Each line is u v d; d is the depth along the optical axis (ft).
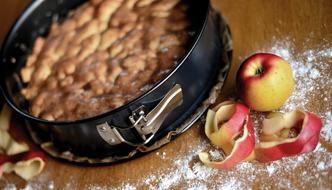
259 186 2.18
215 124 2.31
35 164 2.49
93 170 2.42
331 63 2.34
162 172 2.33
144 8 2.70
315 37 2.43
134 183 2.34
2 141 2.60
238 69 2.37
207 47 2.35
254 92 2.25
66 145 2.47
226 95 2.43
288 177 2.17
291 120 2.24
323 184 2.12
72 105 2.45
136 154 2.37
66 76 2.59
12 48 2.68
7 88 2.46
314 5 2.51
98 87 2.47
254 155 2.23
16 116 2.66
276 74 2.22
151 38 2.54
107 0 2.79
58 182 2.43
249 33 2.56
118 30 2.66
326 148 2.18
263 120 2.31
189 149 2.35
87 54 2.62
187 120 2.37
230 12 2.66
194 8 2.60
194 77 2.31
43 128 2.49
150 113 2.20
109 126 2.21
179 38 2.50
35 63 2.70
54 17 2.85
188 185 2.27
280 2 2.59
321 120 2.24
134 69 2.46
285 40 2.48
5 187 2.48
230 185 2.21
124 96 2.39
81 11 2.81
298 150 2.16
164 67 2.41
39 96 2.55
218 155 2.31
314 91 2.31
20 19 2.70
